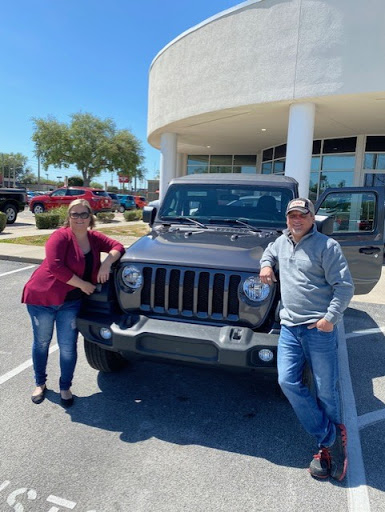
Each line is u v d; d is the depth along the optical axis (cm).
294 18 932
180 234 398
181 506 240
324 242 260
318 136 1497
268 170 1911
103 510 235
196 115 1180
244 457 287
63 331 335
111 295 335
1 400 353
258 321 305
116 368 407
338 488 258
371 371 435
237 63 1043
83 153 3803
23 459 276
